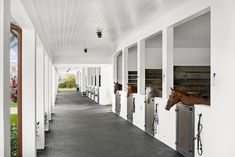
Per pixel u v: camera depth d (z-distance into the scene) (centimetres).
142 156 575
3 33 272
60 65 1512
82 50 1400
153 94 787
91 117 1188
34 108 516
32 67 516
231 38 407
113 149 636
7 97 288
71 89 4369
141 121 891
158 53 1229
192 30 840
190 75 1202
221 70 434
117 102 1284
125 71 1133
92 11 602
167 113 669
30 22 476
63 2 516
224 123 427
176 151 612
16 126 564
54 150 633
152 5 568
